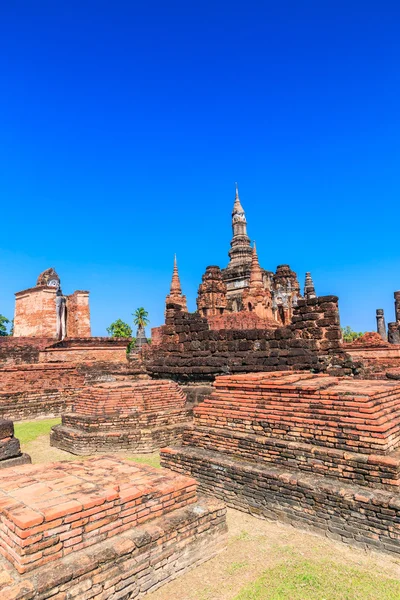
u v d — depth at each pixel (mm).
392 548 6117
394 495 6430
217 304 37469
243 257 51062
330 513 6793
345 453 7227
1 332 56781
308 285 47938
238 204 53531
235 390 9492
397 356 26219
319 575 5711
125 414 12609
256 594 5293
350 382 10094
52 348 26562
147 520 5801
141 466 7078
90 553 4992
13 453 10281
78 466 7055
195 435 9688
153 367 17922
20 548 4621
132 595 5117
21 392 17672
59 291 30344
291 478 7375
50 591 4461
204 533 6133
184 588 5422
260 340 15594
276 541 6742
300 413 8109
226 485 8312
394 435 7336
